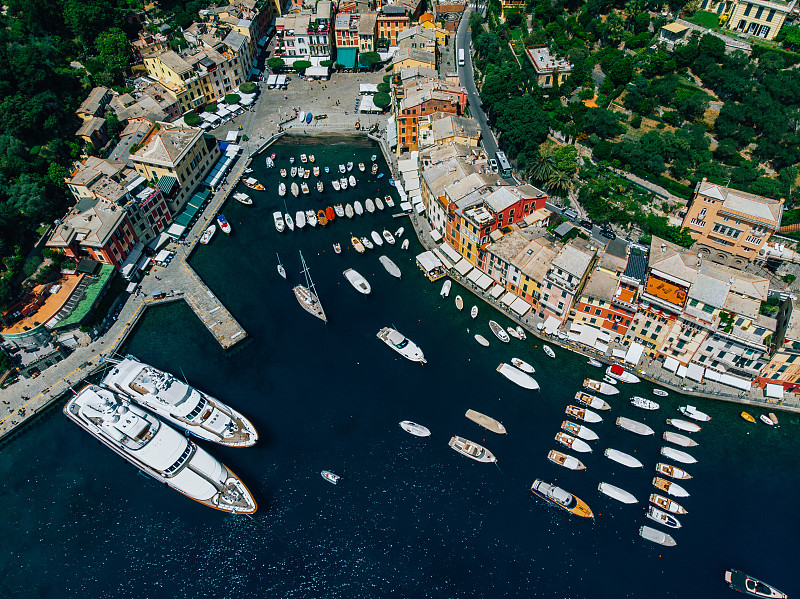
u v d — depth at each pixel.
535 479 116.56
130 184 161.75
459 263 160.50
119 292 152.25
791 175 156.62
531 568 104.75
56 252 149.00
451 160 167.12
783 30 193.38
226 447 122.19
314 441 123.38
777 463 119.56
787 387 129.00
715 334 125.12
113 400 123.81
